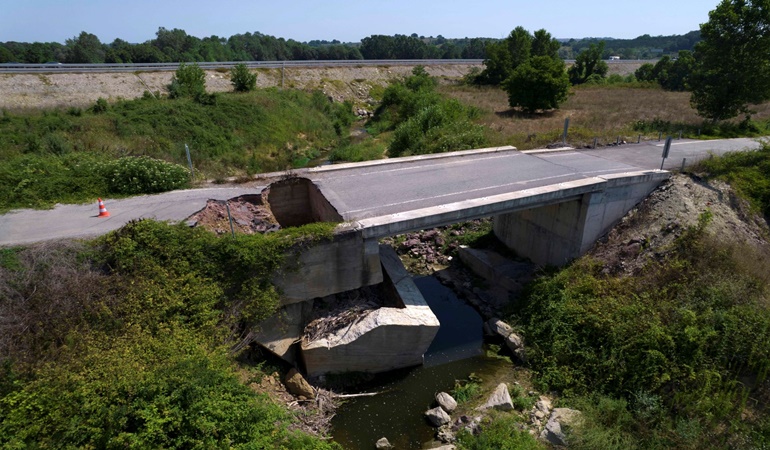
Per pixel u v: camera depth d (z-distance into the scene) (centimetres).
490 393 1243
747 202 1645
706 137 2488
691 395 1076
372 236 1298
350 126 4812
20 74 3591
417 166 1886
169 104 3325
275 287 1227
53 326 943
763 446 952
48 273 1023
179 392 811
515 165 1881
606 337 1280
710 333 1141
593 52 6669
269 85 5153
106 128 2761
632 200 1670
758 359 1097
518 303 1573
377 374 1334
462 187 1616
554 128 2938
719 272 1329
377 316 1273
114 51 6925
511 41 6500
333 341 1237
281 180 1708
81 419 777
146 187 1569
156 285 1058
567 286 1506
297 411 1139
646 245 1523
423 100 3853
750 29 2552
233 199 1531
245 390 931
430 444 1088
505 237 1958
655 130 2677
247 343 1170
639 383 1152
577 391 1226
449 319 1616
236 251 1148
